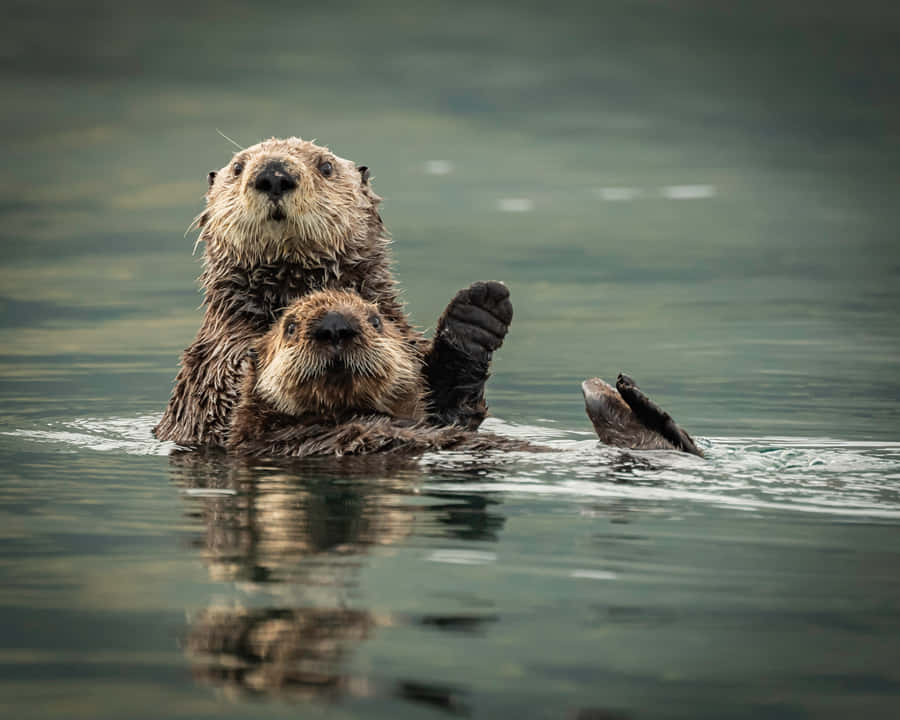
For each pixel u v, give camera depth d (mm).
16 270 24125
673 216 31359
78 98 46438
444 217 31516
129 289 22125
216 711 4680
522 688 4891
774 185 36125
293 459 9438
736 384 13664
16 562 6613
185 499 8102
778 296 20781
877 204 32781
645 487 8227
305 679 4973
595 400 9617
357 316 9586
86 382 14055
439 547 6832
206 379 10750
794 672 5082
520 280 22953
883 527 7285
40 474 9000
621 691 4875
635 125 45281
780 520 7422
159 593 6043
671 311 19547
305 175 10711
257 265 10992
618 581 6238
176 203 33531
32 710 4703
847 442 10539
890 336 16891
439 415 10781
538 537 7027
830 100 48562
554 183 36906
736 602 5934
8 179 36594
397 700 4770
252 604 5855
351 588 6094
